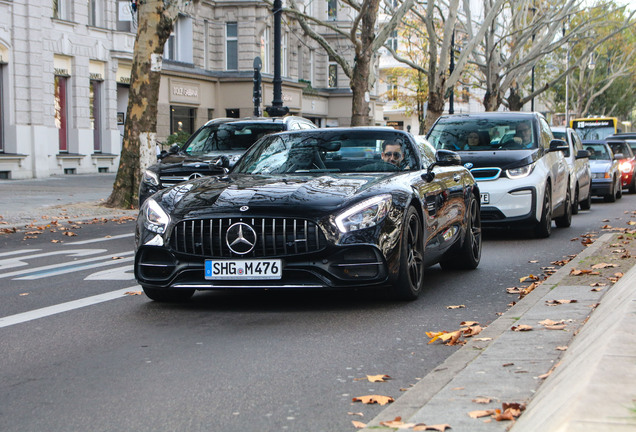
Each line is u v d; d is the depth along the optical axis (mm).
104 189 25422
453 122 14336
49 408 4473
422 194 7734
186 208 7035
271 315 6961
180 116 40594
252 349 5742
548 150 13867
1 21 29734
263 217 6742
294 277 6793
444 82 32562
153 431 4082
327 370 5180
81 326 6613
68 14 33906
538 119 14320
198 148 15000
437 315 6902
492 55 40938
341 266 6746
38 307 7488
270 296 7895
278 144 8562
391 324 6547
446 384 4539
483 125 14133
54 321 6832
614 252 9773
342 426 4094
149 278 7094
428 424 3781
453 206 8852
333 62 55219
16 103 30500
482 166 12961
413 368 5215
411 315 6898
